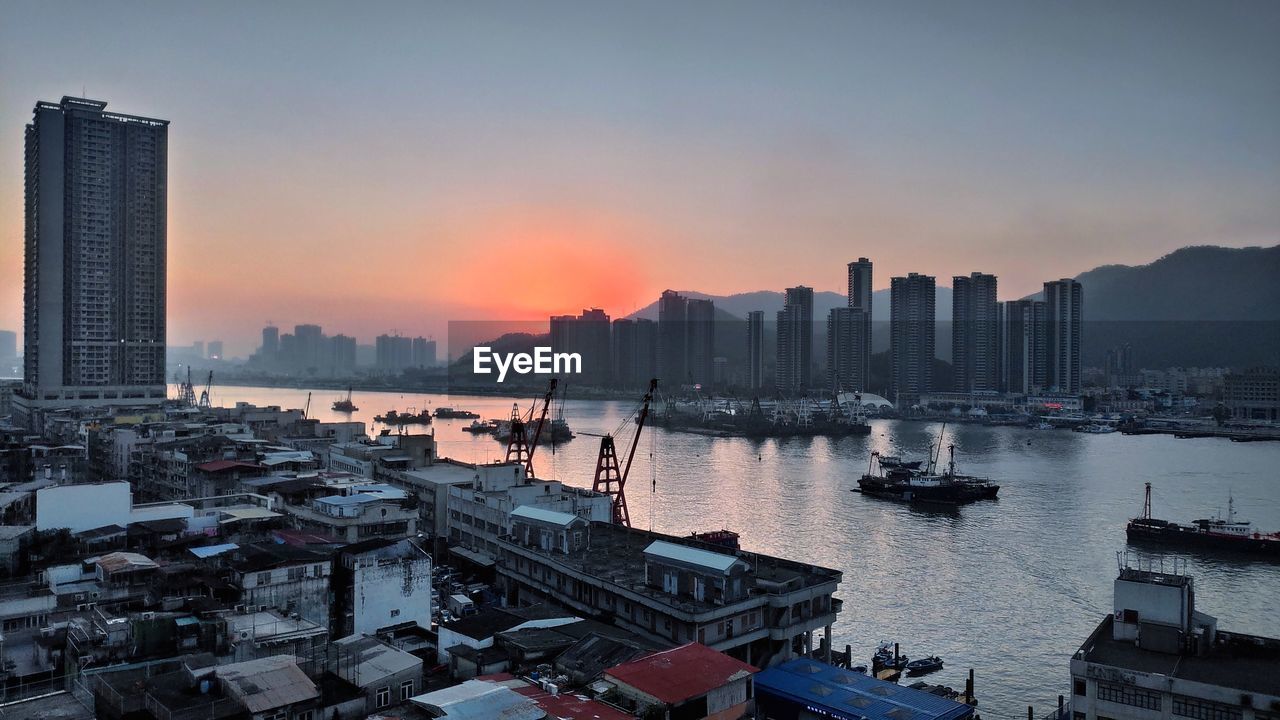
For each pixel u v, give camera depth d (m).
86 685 71.56
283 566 94.56
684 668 81.12
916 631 148.38
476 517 161.12
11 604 84.56
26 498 128.38
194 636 79.62
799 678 98.75
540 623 100.06
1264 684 79.06
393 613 105.12
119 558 95.69
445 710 68.19
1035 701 119.88
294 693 67.50
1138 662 85.44
